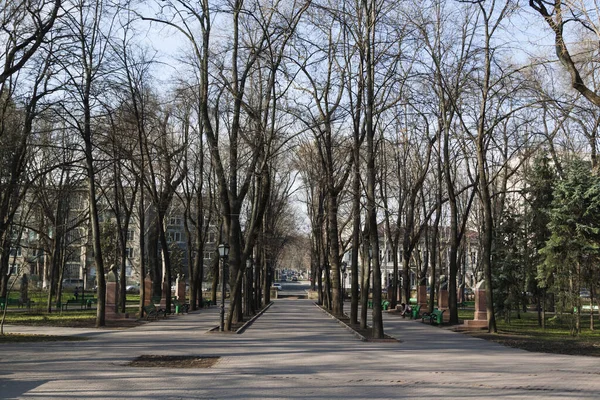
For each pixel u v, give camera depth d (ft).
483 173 99.55
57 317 122.31
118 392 39.55
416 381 46.34
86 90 96.27
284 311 169.68
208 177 158.51
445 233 248.32
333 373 50.31
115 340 76.28
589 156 128.26
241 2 94.58
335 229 135.13
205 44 95.55
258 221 98.43
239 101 96.37
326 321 123.85
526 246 129.29
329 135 117.60
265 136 104.88
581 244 103.35
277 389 41.91
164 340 77.20
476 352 68.69
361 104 97.30
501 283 135.23
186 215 160.66
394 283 170.81
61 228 144.25
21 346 67.10
